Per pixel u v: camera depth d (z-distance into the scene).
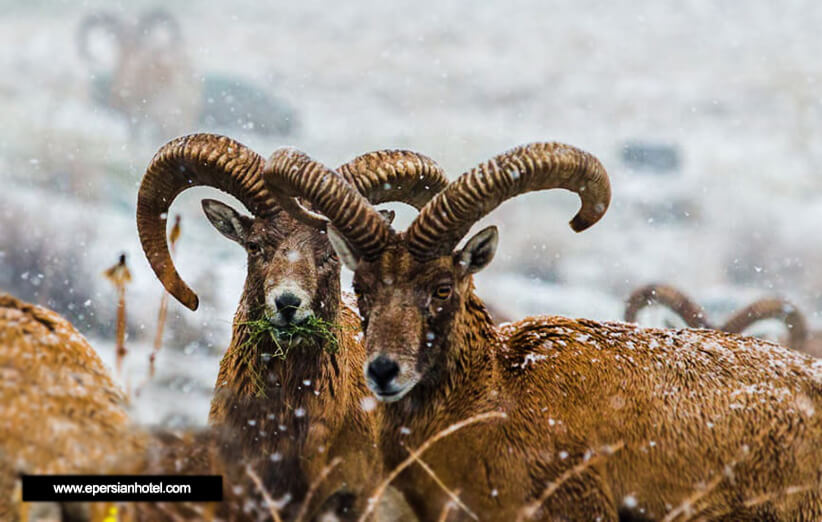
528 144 15.03
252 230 16.31
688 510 15.12
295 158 14.79
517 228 68.19
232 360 16.11
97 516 11.75
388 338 13.92
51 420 11.77
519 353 15.44
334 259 16.11
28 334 12.29
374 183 17.48
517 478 14.52
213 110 94.38
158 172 16.97
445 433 13.88
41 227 40.66
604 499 14.66
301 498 15.67
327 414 15.88
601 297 46.84
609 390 15.20
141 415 13.00
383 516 16.38
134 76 76.88
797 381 15.82
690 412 15.27
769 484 15.22
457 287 14.59
